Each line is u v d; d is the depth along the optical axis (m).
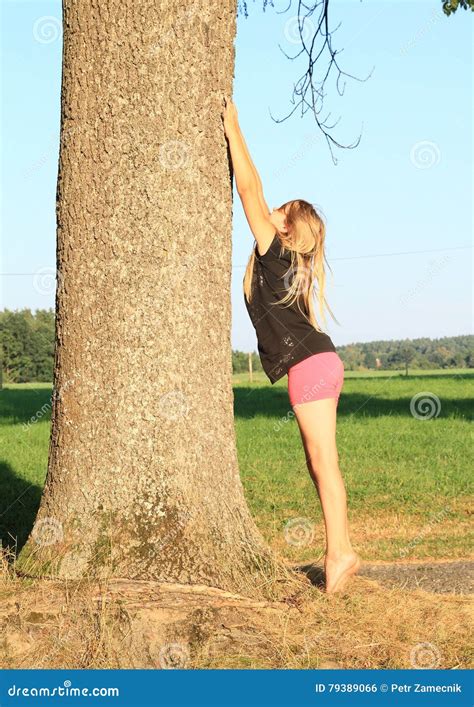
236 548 5.26
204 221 5.32
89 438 5.21
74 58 5.26
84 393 5.22
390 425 23.41
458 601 5.49
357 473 14.77
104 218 5.19
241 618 4.71
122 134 5.18
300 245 5.37
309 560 8.03
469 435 20.83
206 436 5.31
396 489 13.14
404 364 94.31
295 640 4.61
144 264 5.19
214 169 5.36
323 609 5.02
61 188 5.33
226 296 5.47
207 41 5.32
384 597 5.30
